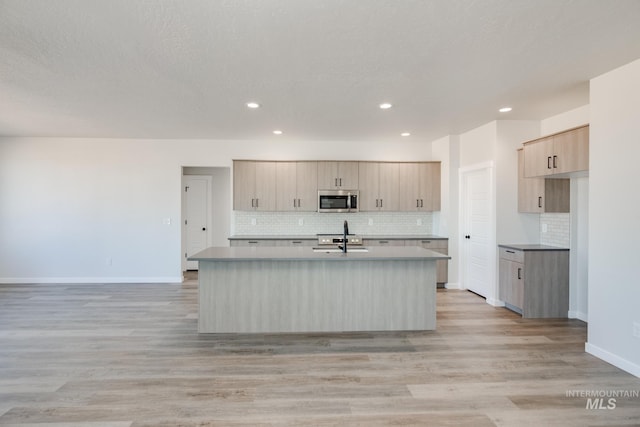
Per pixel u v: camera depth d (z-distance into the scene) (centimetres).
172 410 228
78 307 460
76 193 600
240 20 215
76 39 240
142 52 259
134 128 519
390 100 377
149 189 609
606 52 258
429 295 384
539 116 447
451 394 249
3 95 360
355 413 227
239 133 554
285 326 375
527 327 390
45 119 462
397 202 607
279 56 266
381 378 273
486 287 509
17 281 597
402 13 207
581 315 416
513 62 277
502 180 471
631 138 277
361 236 595
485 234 509
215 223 736
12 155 590
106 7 201
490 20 215
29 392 249
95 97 366
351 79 313
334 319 379
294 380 270
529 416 223
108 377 272
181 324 397
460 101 381
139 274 610
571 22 217
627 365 282
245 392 252
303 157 625
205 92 349
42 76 307
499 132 469
